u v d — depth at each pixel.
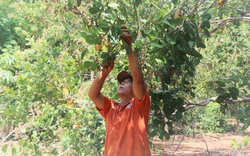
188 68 4.37
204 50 8.02
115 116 3.48
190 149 13.97
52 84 5.26
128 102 3.47
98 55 3.69
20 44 14.58
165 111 4.29
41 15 7.44
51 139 5.38
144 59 3.83
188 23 3.17
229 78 5.58
